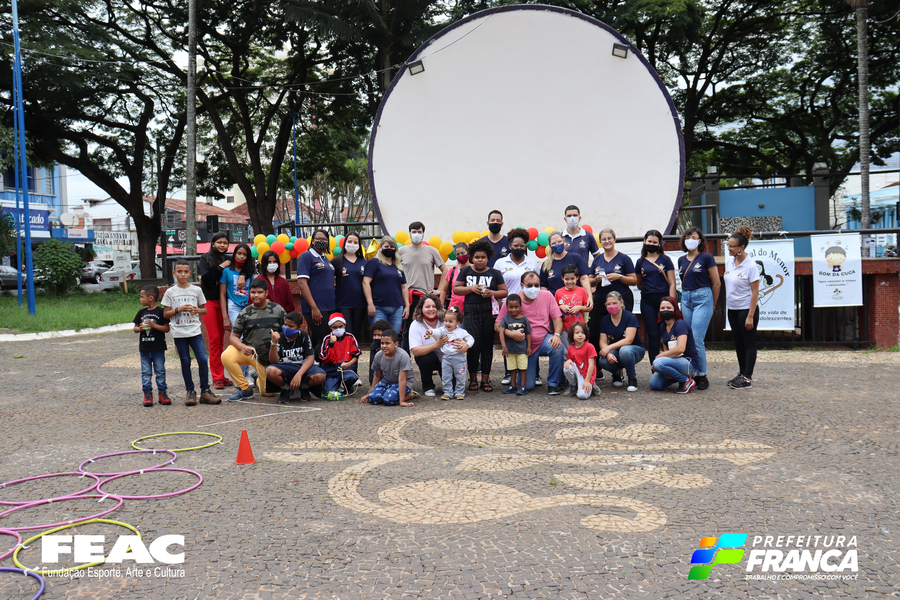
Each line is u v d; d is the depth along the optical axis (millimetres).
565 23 13453
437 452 5574
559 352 7805
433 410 7160
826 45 25594
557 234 8414
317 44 26141
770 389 7969
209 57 26234
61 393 8375
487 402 7531
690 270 8039
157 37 26984
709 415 6703
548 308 7883
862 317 11547
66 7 24203
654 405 7211
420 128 13938
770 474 4879
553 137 13688
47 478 5055
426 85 13844
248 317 7758
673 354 7727
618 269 8273
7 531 4043
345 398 7832
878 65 25266
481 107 13797
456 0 23250
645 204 13508
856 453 5359
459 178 13914
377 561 3574
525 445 5750
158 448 5809
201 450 5730
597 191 13625
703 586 3271
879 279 11148
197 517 4219
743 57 26547
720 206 22047
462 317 7824
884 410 6785
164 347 7598
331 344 7828
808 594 3201
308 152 33000
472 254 7945
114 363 10875
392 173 14039
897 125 26000
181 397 8109
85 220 46812
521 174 13789
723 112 28016
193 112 19297
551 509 4270
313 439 6031
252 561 3590
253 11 24125
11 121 25750
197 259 12141
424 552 3674
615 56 13367
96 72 24812
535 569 3455
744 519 4066
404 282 8695
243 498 4543
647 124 13430
